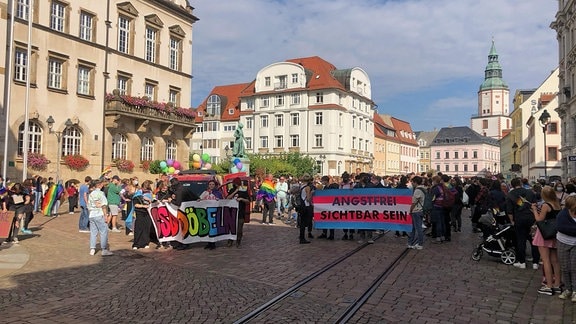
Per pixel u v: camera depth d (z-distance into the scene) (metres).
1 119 27.92
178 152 42.16
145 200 13.69
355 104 78.00
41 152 30.70
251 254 12.23
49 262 10.89
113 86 36.00
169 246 13.53
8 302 7.50
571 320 6.85
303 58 79.12
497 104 132.88
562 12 41.12
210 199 13.59
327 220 15.13
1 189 14.16
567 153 41.03
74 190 24.14
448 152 134.88
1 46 27.84
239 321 6.50
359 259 11.45
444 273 9.91
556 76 70.44
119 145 36.47
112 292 8.20
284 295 7.90
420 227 13.22
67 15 32.44
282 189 22.83
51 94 31.28
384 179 22.98
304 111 73.31
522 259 10.53
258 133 77.31
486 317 6.94
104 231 12.04
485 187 16.80
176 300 7.64
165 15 41.41
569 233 7.89
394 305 7.43
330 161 71.06
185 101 43.78
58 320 6.58
